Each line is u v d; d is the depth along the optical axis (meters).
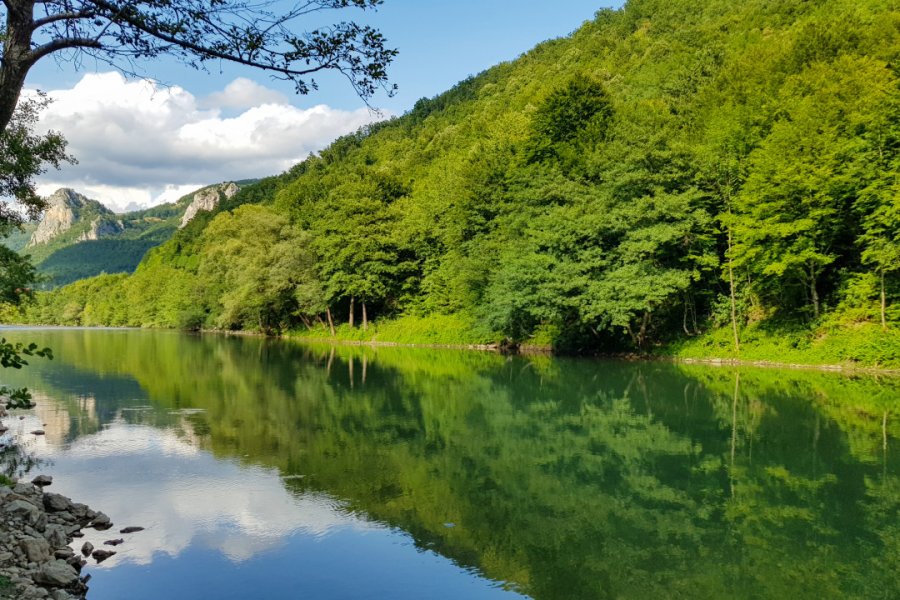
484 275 42.56
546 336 41.44
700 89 53.34
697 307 36.56
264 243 61.62
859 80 30.50
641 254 31.94
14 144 15.67
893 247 25.75
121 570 8.38
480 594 7.93
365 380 28.05
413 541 9.62
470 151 64.19
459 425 18.36
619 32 104.75
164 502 11.23
